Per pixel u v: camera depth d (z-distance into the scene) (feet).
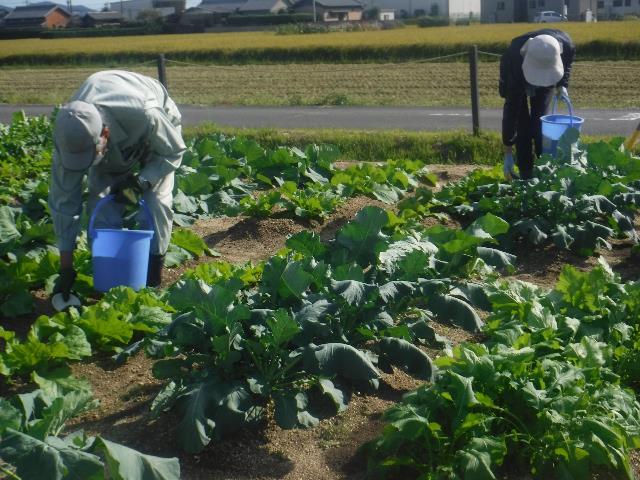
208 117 65.00
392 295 15.26
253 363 14.43
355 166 31.42
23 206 26.63
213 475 12.82
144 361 16.47
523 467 12.75
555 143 26.86
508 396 13.35
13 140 37.27
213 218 27.68
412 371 15.07
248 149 32.42
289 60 125.39
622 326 15.94
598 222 24.91
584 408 12.91
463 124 55.42
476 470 11.85
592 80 79.56
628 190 24.63
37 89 98.12
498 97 71.67
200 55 133.28
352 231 17.67
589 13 298.35
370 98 75.97
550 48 25.54
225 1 449.89
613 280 17.66
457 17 398.42
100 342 16.65
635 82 76.74
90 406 13.74
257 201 27.37
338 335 15.14
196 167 30.73
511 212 24.75
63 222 17.31
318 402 14.71
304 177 31.63
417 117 60.54
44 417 12.01
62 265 17.74
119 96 16.96
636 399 14.62
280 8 381.81
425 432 12.44
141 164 18.47
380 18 386.93
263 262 20.34
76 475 11.05
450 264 17.66
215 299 14.15
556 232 23.40
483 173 29.43
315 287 16.42
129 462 11.19
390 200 29.12
